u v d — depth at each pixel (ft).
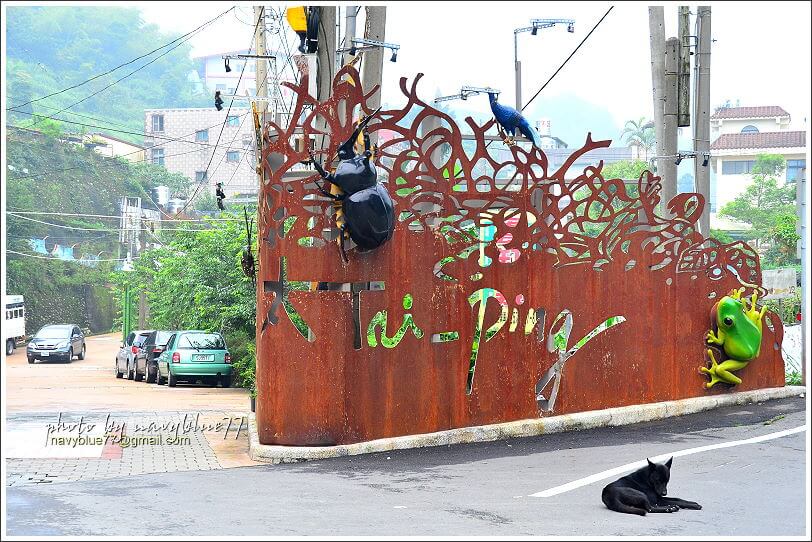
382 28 73.77
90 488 50.85
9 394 119.85
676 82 94.89
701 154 96.27
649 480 45.57
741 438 68.03
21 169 372.99
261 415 61.52
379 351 62.69
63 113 477.77
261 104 112.37
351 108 60.59
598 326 74.74
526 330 70.44
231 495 48.80
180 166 477.36
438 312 65.46
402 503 46.78
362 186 58.39
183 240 165.68
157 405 103.71
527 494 49.19
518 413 69.77
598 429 72.28
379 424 62.75
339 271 60.18
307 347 60.39
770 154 358.64
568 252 73.10
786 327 112.88
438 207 67.05
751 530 40.63
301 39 73.77
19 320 296.71
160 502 46.78
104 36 602.85
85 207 393.29
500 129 71.20
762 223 329.93
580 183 73.36
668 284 80.18
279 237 60.13
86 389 131.34
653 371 78.74
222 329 144.15
